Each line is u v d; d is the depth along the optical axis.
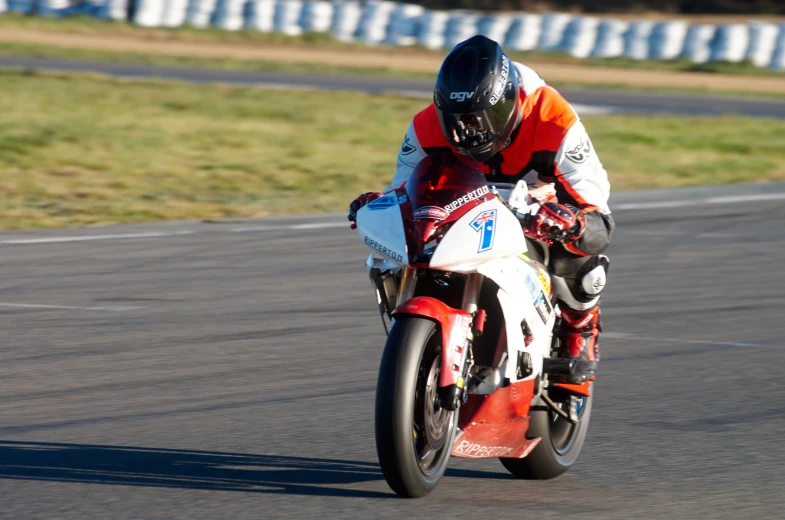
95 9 146.00
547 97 16.98
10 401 22.08
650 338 28.83
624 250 42.44
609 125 83.62
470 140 16.11
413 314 15.28
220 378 24.02
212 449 18.95
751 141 80.81
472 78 15.82
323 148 71.56
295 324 29.52
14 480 17.08
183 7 143.62
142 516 15.37
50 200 52.22
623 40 133.75
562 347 18.27
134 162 63.56
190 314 30.55
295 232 45.06
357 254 40.38
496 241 15.28
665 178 66.31
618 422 21.17
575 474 18.03
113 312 30.66
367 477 17.50
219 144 70.69
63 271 36.44
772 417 21.62
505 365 15.83
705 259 40.78
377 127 80.19
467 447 16.19
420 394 15.62
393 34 139.50
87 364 25.11
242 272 36.75
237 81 101.75
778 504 16.41
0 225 45.56
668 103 100.62
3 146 63.59
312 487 16.89
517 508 16.17
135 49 124.06
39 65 104.81
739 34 132.25
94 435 19.77
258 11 142.00
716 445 19.64
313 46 137.00
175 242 42.28
